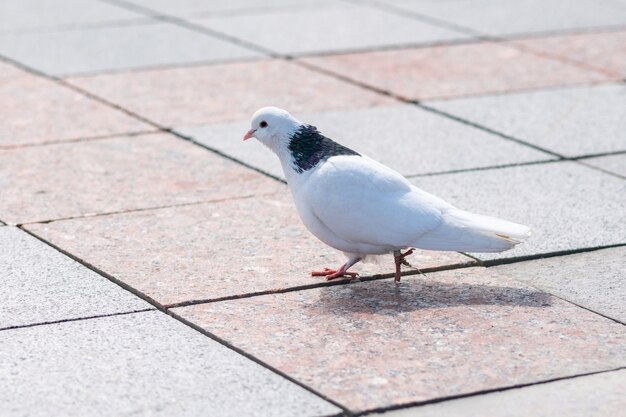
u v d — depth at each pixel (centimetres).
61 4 1586
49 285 714
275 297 698
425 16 1547
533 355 624
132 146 1009
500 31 1462
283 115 698
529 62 1314
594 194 898
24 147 998
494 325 661
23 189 893
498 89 1204
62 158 971
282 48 1361
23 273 733
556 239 802
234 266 745
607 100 1171
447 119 1099
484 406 570
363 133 1052
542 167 963
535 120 1098
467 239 668
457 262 759
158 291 702
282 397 574
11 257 759
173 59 1304
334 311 679
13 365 606
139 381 590
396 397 574
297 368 603
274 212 854
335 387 584
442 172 945
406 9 1593
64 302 689
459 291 713
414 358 618
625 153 1007
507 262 764
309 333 646
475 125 1081
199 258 759
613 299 705
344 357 617
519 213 851
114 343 634
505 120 1098
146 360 614
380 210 669
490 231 667
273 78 1235
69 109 1114
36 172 934
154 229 813
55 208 854
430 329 654
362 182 674
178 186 909
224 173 944
